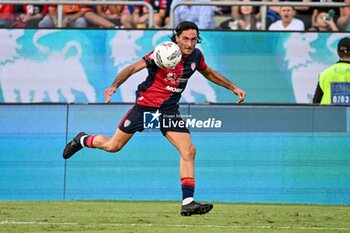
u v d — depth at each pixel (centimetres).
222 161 2864
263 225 2120
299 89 3070
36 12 3416
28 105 2884
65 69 3052
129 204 2700
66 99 3053
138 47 3039
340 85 2992
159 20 3428
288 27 3325
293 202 2864
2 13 3422
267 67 3056
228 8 3400
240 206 2697
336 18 3338
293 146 2873
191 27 1897
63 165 2861
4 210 2448
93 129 2897
